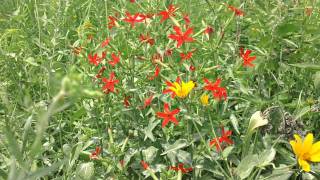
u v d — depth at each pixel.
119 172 0.60
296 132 0.62
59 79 0.28
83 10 1.09
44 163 0.65
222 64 0.73
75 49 0.74
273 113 0.64
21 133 0.60
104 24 0.97
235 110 0.74
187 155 0.59
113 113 0.67
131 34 0.79
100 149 0.61
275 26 0.79
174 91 0.56
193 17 0.98
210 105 0.64
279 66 0.82
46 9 1.04
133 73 0.67
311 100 0.69
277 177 0.56
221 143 0.61
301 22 0.85
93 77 0.67
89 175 0.56
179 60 0.78
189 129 0.62
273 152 0.54
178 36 0.66
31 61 0.77
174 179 0.53
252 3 0.94
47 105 0.65
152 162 0.62
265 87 0.80
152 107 0.65
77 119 0.74
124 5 1.00
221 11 0.90
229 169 0.55
